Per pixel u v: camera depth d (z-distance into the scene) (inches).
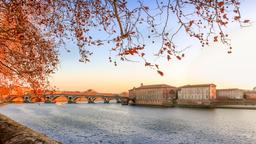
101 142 1284.4
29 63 350.6
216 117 2960.1
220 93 6697.8
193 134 1619.1
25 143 170.4
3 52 352.8
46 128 1754.4
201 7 186.4
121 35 190.9
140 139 1408.7
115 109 4741.6
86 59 291.3
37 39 320.5
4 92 431.8
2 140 182.7
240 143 1334.9
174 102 5964.6
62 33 281.1
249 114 3457.2
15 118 2479.1
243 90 6968.5
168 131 1745.8
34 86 378.9
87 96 7342.5
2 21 304.0
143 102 6815.9
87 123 2154.3
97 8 234.5
